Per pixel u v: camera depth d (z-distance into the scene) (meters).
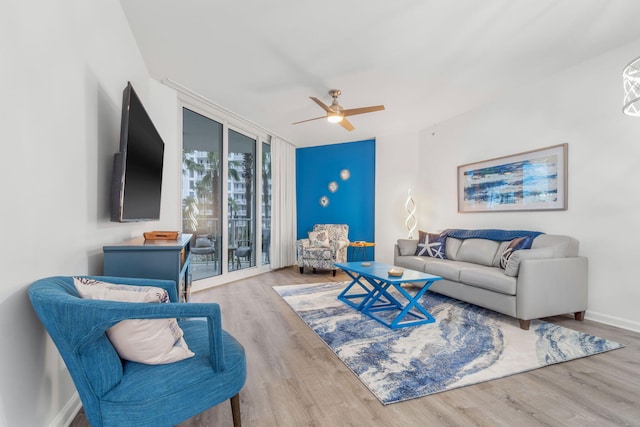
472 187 4.39
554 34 2.62
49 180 1.29
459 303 3.54
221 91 3.74
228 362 1.29
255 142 5.48
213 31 2.55
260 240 5.47
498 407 1.60
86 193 1.67
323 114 4.55
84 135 1.63
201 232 4.32
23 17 1.11
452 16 2.37
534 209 3.56
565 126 3.27
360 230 6.11
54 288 1.07
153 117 3.38
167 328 1.20
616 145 2.87
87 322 0.96
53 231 1.32
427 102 4.13
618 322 2.82
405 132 5.57
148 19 2.40
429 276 2.96
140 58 2.89
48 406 1.28
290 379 1.87
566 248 2.93
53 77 1.32
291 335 2.58
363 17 2.38
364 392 1.74
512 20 2.43
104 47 1.93
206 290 4.18
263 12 2.32
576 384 1.82
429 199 5.20
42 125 1.24
